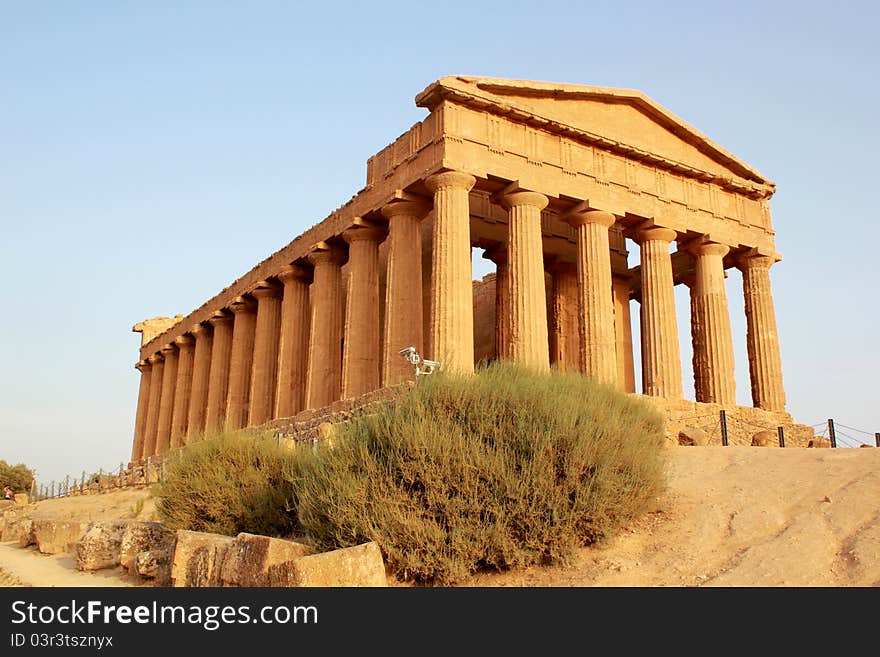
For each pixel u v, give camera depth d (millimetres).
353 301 29797
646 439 14305
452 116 26109
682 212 31203
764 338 32531
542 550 11906
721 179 32438
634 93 30219
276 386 38562
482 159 26328
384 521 12070
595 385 17062
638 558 11664
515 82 27250
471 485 12273
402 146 28188
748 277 33625
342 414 25672
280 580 11156
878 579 9336
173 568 14297
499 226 34188
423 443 12602
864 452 14555
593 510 12094
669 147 31641
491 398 13867
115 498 35094
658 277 29875
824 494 12500
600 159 29312
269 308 38875
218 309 43656
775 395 31922
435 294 24812
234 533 16719
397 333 26641
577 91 28750
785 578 9938
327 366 31828
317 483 13570
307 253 33719
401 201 27672
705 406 27875
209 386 43844
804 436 29609
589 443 12711
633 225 30828
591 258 28328
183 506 17312
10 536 28719
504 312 34094
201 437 19062
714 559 11102
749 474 14438
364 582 11055
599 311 27766
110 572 17891
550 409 13430
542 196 27203
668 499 13773
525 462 12391
